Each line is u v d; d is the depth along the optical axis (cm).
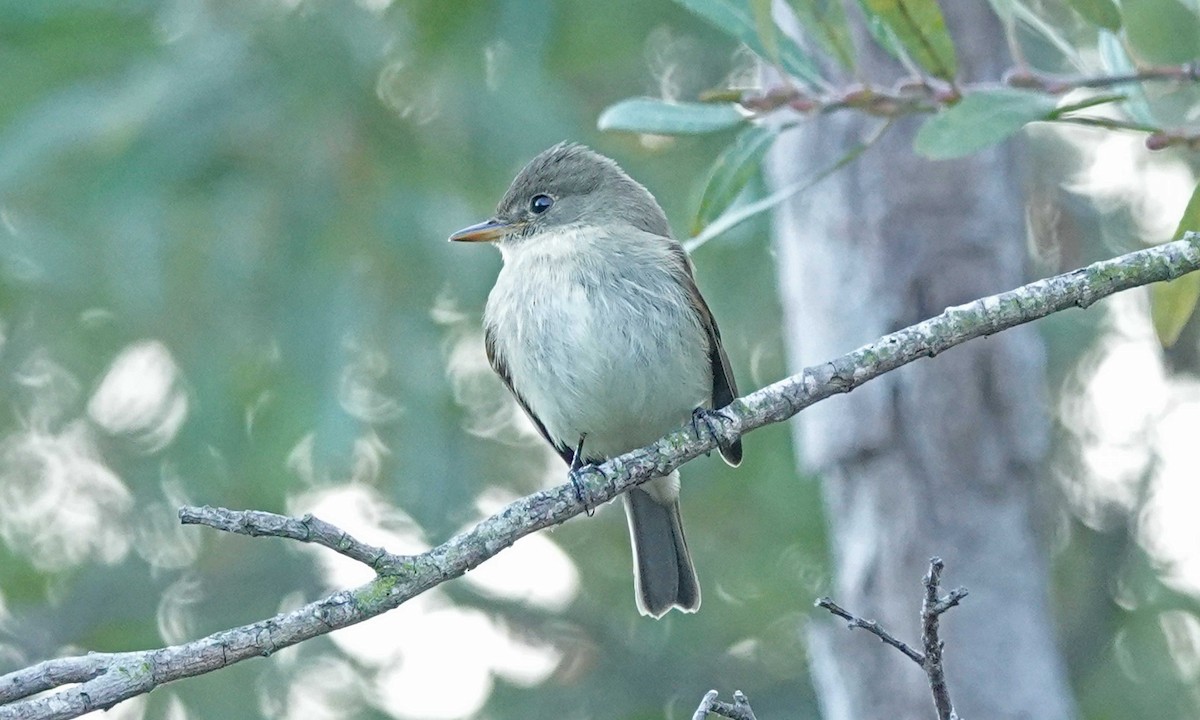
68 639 1444
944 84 745
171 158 1186
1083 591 1438
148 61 1195
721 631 1450
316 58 1220
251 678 1398
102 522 1484
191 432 1270
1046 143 1420
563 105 1279
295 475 1257
